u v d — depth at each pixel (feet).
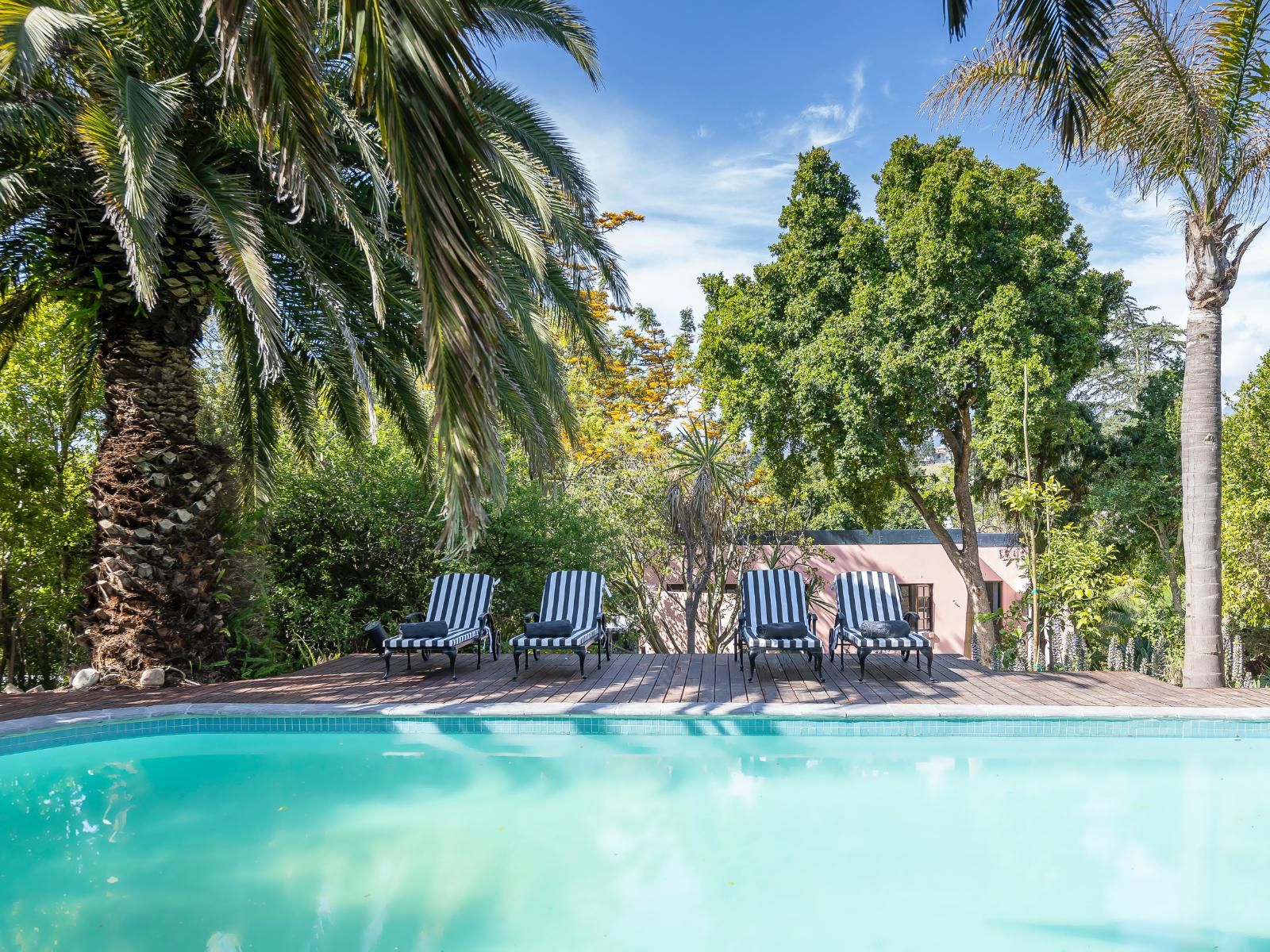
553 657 33.76
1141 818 17.66
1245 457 44.55
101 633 27.68
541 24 25.99
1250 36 24.95
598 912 13.48
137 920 13.05
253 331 30.96
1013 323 46.06
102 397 34.09
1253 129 26.20
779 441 52.85
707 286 57.57
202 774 20.70
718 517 49.32
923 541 61.72
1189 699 24.99
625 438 59.00
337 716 23.86
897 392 48.75
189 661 28.43
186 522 28.19
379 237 25.53
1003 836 16.71
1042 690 26.35
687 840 16.52
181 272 26.17
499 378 27.84
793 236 52.80
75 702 24.64
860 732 23.44
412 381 31.71
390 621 39.17
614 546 50.96
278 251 26.55
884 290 49.37
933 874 14.93
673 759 21.81
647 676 28.96
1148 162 27.12
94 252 25.50
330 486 39.19
